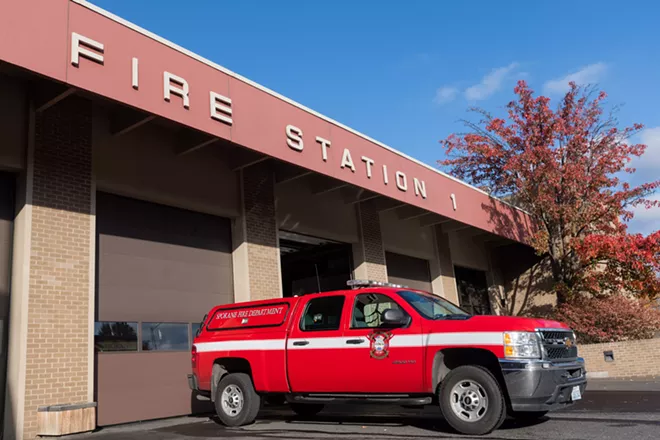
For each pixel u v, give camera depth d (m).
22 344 9.27
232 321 9.86
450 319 7.83
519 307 26.20
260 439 7.74
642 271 19.95
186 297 12.73
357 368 8.20
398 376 7.89
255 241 14.26
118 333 11.13
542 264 25.86
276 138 11.95
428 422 8.62
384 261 18.88
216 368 9.74
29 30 8.10
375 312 8.52
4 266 9.74
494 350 7.29
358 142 14.38
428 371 7.66
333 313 8.80
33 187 9.95
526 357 7.16
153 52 9.80
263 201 14.79
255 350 9.21
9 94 10.03
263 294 14.05
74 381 9.83
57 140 10.50
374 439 7.27
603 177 21.50
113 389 10.69
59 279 9.99
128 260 11.69
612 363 18.06
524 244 24.92
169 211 12.83
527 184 21.88
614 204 21.20
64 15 8.57
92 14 8.97
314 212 16.48
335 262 18.73
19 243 9.78
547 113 21.66
